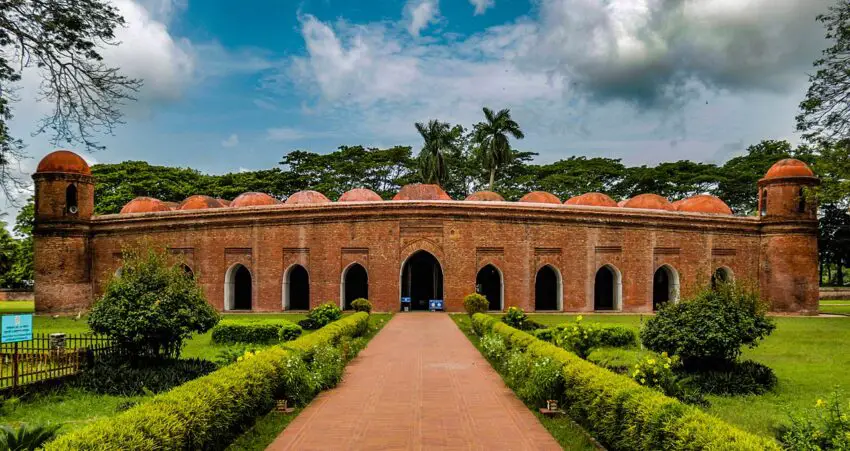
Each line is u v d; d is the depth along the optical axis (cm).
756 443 383
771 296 2383
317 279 2258
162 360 953
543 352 792
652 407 484
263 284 2281
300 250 2277
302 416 684
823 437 482
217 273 2306
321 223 2272
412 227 2256
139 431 423
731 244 2428
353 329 1311
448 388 838
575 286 2286
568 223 2300
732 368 895
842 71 1792
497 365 1003
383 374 947
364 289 2689
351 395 793
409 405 736
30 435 443
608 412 552
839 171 1836
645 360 729
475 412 700
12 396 774
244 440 588
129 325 888
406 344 1316
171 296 931
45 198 2280
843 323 1866
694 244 2389
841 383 898
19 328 820
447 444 577
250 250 2298
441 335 1493
